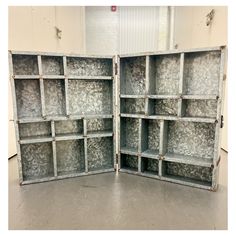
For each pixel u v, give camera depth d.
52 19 3.78
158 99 2.60
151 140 2.74
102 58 2.63
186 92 2.37
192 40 4.41
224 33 3.00
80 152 2.80
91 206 1.95
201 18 3.98
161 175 2.52
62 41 4.22
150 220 1.73
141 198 2.10
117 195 2.16
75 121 2.75
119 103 2.67
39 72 2.29
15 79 2.35
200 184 2.31
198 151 2.43
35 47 3.28
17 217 1.78
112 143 2.84
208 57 2.21
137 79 2.69
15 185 2.39
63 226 1.66
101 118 2.79
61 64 2.49
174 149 2.58
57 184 2.43
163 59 2.49
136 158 2.85
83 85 2.70
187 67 2.32
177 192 2.22
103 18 5.59
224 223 1.69
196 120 2.18
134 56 2.51
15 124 2.29
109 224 1.68
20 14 2.91
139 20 5.56
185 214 1.81
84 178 2.60
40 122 2.59
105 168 2.82
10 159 3.18
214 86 2.21
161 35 5.51
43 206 1.96
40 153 2.61
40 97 2.49
